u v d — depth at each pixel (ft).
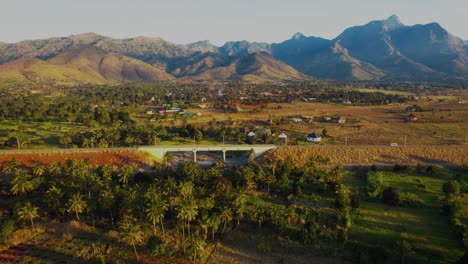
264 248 282.97
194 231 306.96
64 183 355.97
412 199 366.84
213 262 268.21
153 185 336.49
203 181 377.09
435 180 429.79
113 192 332.80
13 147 512.63
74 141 554.87
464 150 512.63
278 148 530.27
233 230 313.12
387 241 289.53
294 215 313.73
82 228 311.47
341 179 433.89
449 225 315.17
